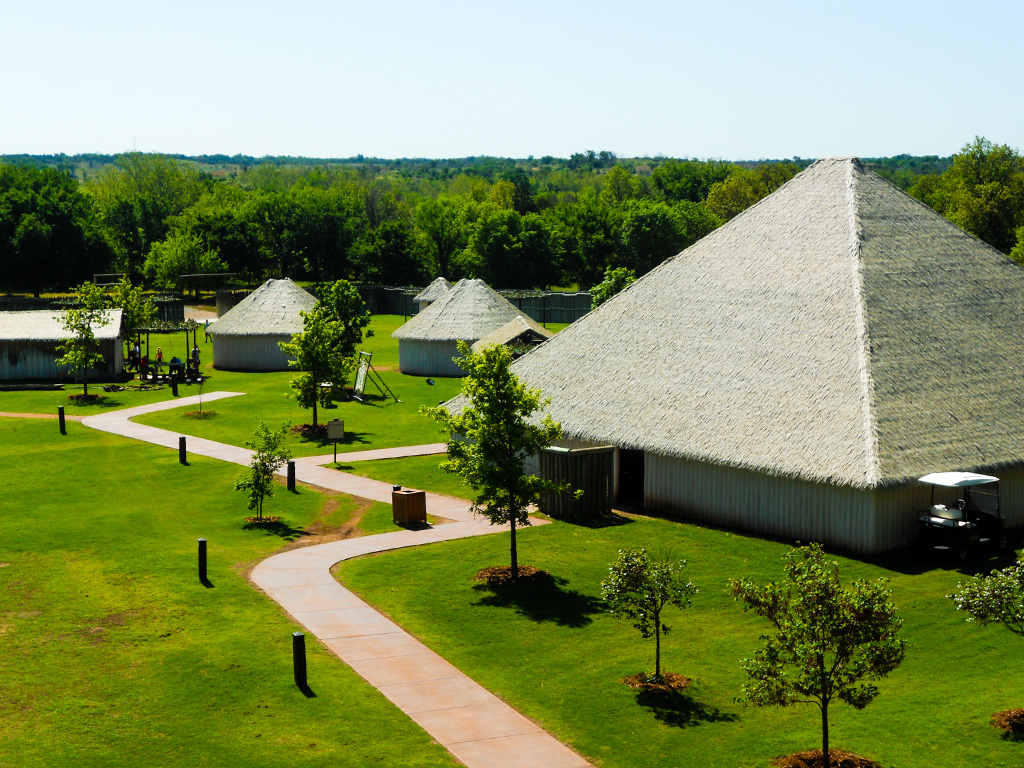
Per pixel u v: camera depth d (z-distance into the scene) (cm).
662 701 2444
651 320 4759
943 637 2841
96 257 14838
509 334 8038
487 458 3378
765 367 4159
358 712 2381
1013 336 4425
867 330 4038
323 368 6056
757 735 2272
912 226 4741
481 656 2736
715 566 3484
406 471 4994
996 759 2131
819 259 4506
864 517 3550
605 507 4216
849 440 3650
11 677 2566
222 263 15650
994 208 12519
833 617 2045
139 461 5175
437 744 2230
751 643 2817
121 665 2642
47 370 7844
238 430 6047
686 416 4166
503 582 3309
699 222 17525
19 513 4188
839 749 2183
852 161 4962
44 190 16162
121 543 3759
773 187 18988
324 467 5088
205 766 2125
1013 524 3966
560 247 17175
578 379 4688
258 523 4047
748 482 3891
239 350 8838
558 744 2236
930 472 3572
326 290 8075
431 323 8694
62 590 3228
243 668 2622
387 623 2967
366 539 3825
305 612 3050
